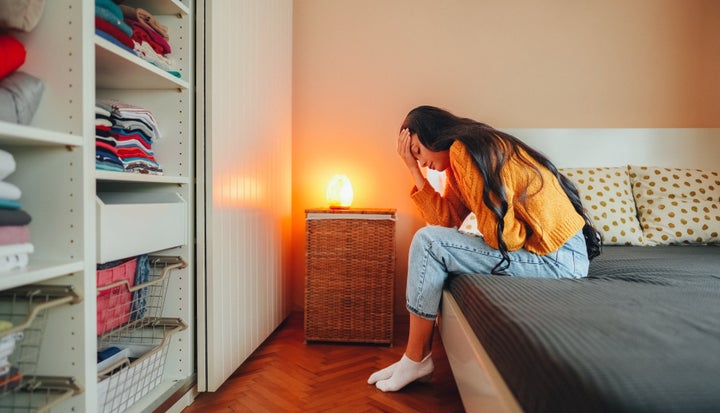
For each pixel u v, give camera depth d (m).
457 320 1.10
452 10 2.31
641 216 1.98
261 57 1.79
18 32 0.89
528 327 0.68
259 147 1.77
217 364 1.36
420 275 1.34
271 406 1.31
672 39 2.26
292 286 2.38
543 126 2.31
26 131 0.74
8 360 0.87
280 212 2.09
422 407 1.31
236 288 1.52
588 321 0.70
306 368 1.62
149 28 1.21
